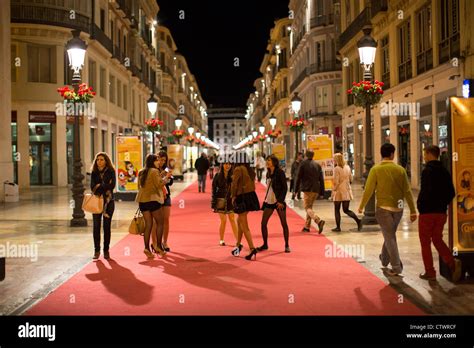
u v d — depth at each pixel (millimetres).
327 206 18422
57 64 30391
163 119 65625
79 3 31219
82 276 8078
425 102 22172
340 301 6566
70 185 31328
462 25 18344
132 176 21172
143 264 8984
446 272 7629
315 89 46312
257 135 68938
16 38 29375
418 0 22578
